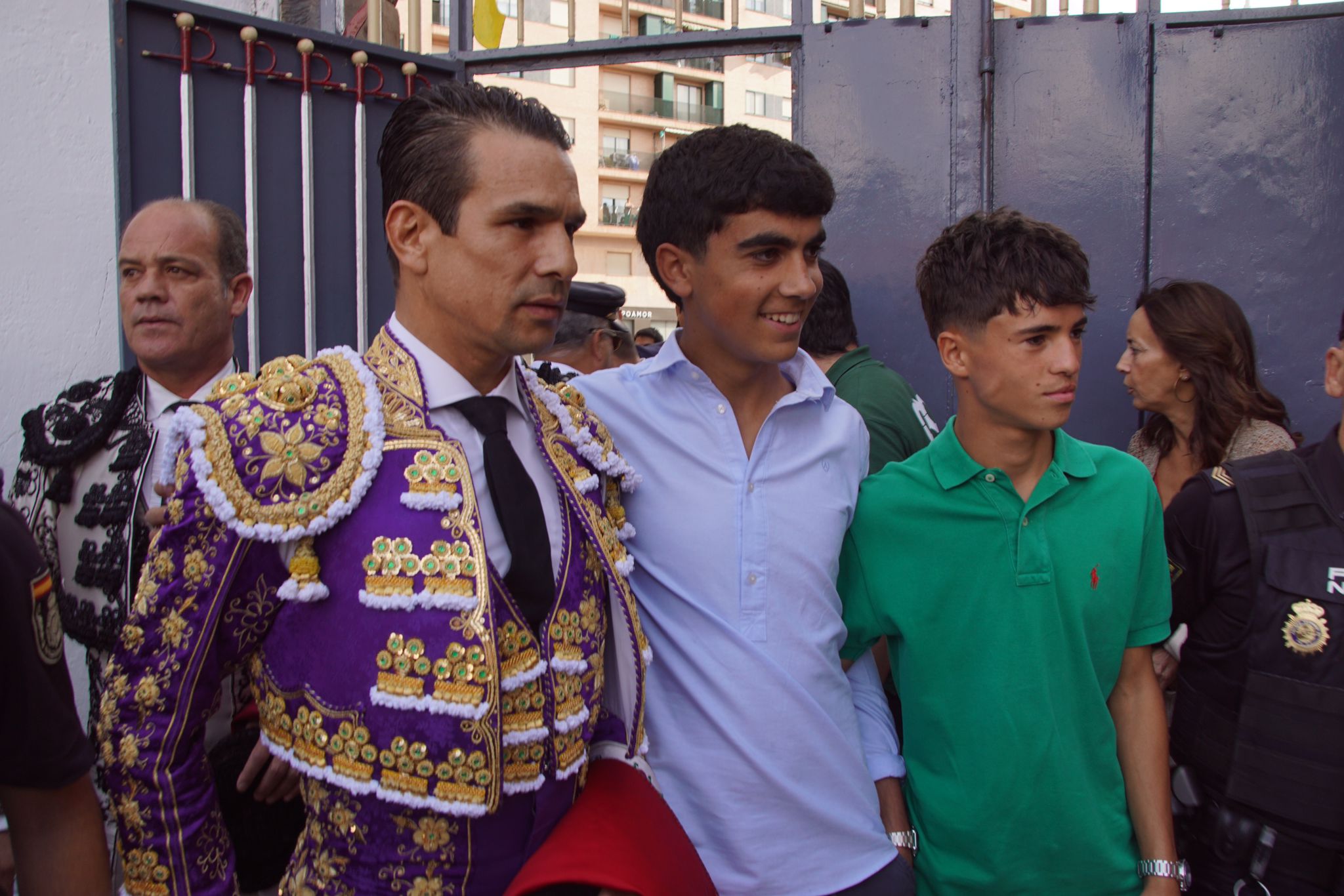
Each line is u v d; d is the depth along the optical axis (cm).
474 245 101
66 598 167
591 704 112
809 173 133
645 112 3966
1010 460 145
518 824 105
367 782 96
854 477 154
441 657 95
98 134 231
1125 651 151
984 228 143
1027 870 141
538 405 118
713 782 134
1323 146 248
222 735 144
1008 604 144
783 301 135
